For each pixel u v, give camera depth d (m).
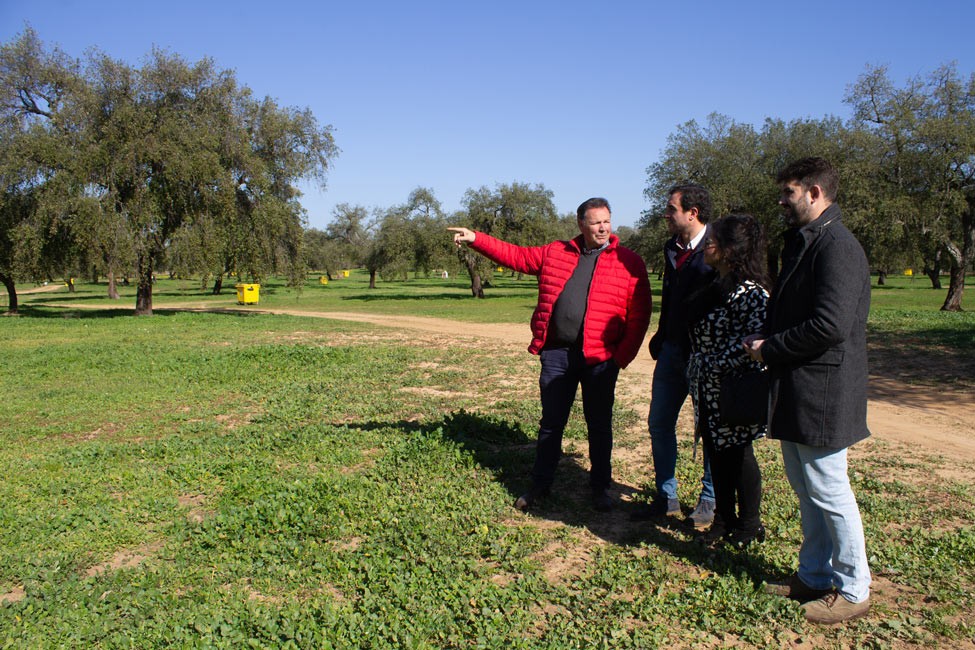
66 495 5.22
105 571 3.87
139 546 4.30
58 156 23.33
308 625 3.19
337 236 94.19
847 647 3.13
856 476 5.50
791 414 3.21
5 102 24.61
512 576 3.81
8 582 3.79
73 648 3.11
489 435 6.66
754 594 3.52
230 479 5.48
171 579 3.77
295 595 3.61
